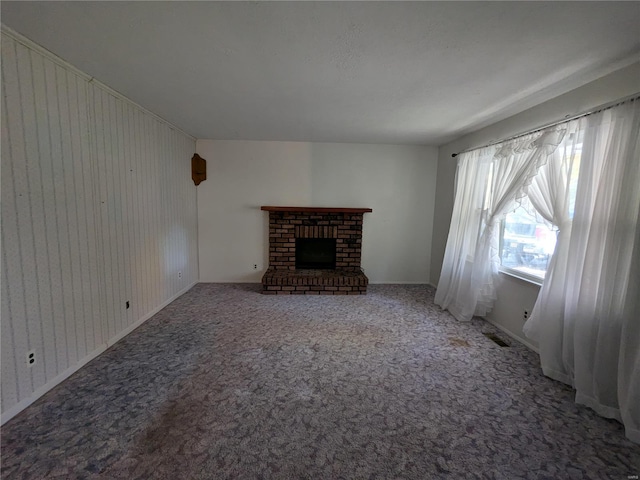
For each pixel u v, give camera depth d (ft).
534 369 7.85
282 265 15.53
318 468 4.78
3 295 5.45
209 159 15.03
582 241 6.82
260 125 11.91
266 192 15.35
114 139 8.63
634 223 5.79
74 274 7.15
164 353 8.28
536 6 4.43
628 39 5.21
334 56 6.15
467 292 11.18
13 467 4.66
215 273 15.81
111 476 4.55
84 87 7.36
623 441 5.46
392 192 15.62
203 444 5.18
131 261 9.63
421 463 4.93
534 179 8.46
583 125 6.99
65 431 5.38
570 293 7.00
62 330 6.81
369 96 8.36
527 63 6.23
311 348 8.75
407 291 14.84
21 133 5.72
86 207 7.52
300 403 6.31
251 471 4.69
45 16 4.93
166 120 11.47
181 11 4.76
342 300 13.25
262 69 6.82
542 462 5.00
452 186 13.84
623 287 5.92
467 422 5.88
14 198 5.61
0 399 5.45
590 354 6.43
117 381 6.91
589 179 6.68
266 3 4.53
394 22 4.96
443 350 8.80
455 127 11.35
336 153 15.24
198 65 6.68
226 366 7.67
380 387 6.94
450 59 6.16
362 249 15.93
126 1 4.52
